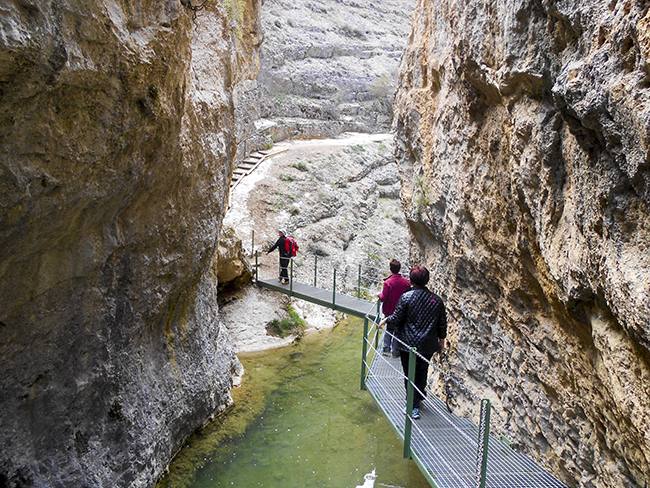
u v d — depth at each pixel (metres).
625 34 2.79
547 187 4.16
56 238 3.79
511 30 4.47
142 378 5.66
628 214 3.04
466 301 6.79
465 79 5.93
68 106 3.26
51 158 3.28
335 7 34.62
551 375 4.73
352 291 14.95
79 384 4.54
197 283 6.84
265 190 16.77
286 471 6.32
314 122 24.34
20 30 2.63
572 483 4.52
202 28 6.61
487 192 5.69
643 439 3.07
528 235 4.78
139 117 3.95
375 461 6.59
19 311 3.74
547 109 4.16
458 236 6.74
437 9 7.90
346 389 8.86
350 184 19.59
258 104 22.25
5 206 3.10
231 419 7.66
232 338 10.84
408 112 9.21
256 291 12.45
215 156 6.45
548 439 4.85
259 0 13.44
